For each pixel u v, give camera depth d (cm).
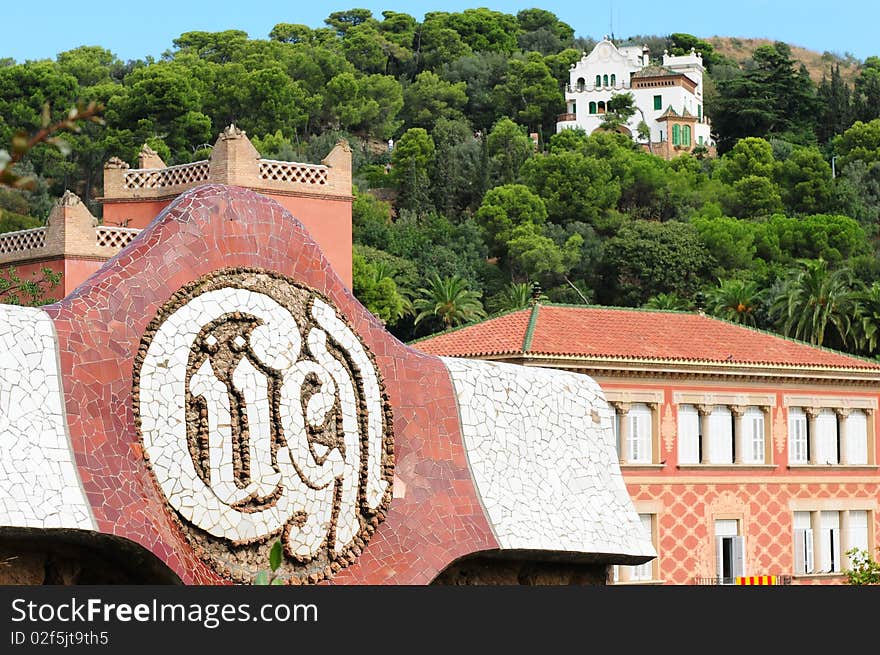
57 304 2356
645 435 6444
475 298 13138
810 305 10762
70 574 2339
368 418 2623
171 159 17062
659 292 14462
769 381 6825
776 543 6806
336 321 2628
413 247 15088
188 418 2392
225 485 2394
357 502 2580
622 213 17112
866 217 17575
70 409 2291
